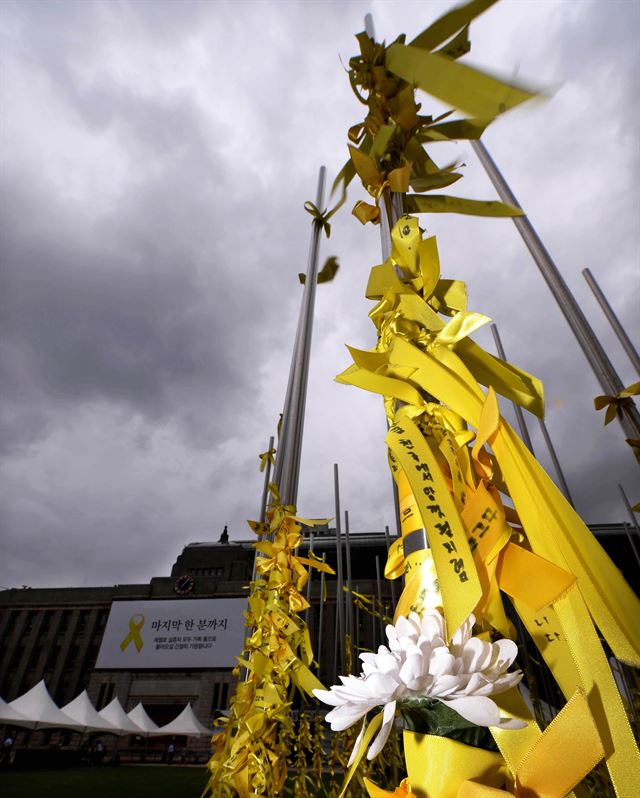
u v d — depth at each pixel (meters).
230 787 1.15
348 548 3.69
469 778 0.72
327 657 17.12
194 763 23.12
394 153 1.83
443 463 1.05
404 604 0.93
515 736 0.76
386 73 1.88
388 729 0.68
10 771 14.88
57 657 28.28
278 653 1.29
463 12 1.96
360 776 1.30
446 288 1.44
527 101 1.45
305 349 2.06
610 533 15.49
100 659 26.83
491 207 2.09
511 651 0.76
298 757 1.54
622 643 0.82
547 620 0.91
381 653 0.75
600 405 2.01
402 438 1.05
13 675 27.78
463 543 0.85
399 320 1.28
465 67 1.52
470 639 0.77
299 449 1.79
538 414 1.22
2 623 29.44
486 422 0.92
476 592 0.78
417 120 1.92
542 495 0.97
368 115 1.98
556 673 0.86
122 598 28.75
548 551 0.94
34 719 16.44
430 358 1.12
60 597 29.92
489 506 0.91
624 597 0.85
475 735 0.75
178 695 25.53
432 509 0.90
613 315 2.73
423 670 0.70
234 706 1.28
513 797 0.64
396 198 1.70
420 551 0.97
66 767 17.50
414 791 0.75
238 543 31.95
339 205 2.56
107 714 19.02
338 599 2.69
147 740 24.53
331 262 3.32
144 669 26.41
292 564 1.43
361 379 1.15
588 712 0.70
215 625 27.17
